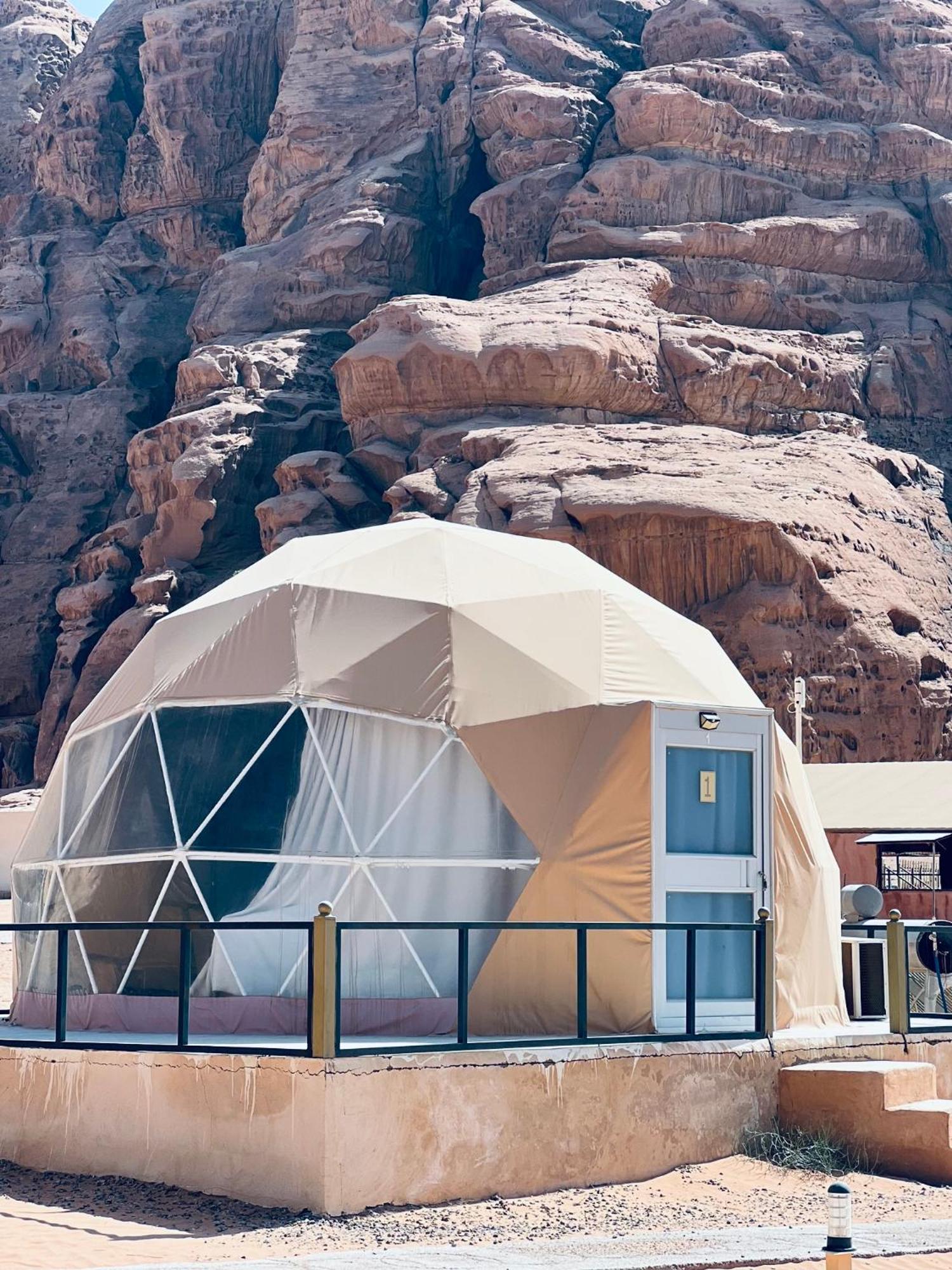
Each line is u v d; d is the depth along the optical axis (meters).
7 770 72.50
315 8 80.69
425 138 76.31
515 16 76.88
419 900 15.12
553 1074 12.75
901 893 31.83
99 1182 12.79
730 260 66.31
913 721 50.88
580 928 13.23
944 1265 10.71
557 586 16.95
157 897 15.49
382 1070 11.82
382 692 15.76
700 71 69.31
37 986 17.06
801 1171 13.59
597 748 14.84
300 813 15.32
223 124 86.19
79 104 90.25
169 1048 12.74
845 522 53.50
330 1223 11.27
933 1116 13.53
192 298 85.19
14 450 82.25
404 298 63.38
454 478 57.94
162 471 69.50
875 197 70.00
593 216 67.62
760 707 15.65
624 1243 10.84
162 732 16.42
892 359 65.00
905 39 72.12
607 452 55.69
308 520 62.25
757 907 14.97
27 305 86.25
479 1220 11.59
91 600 71.19
